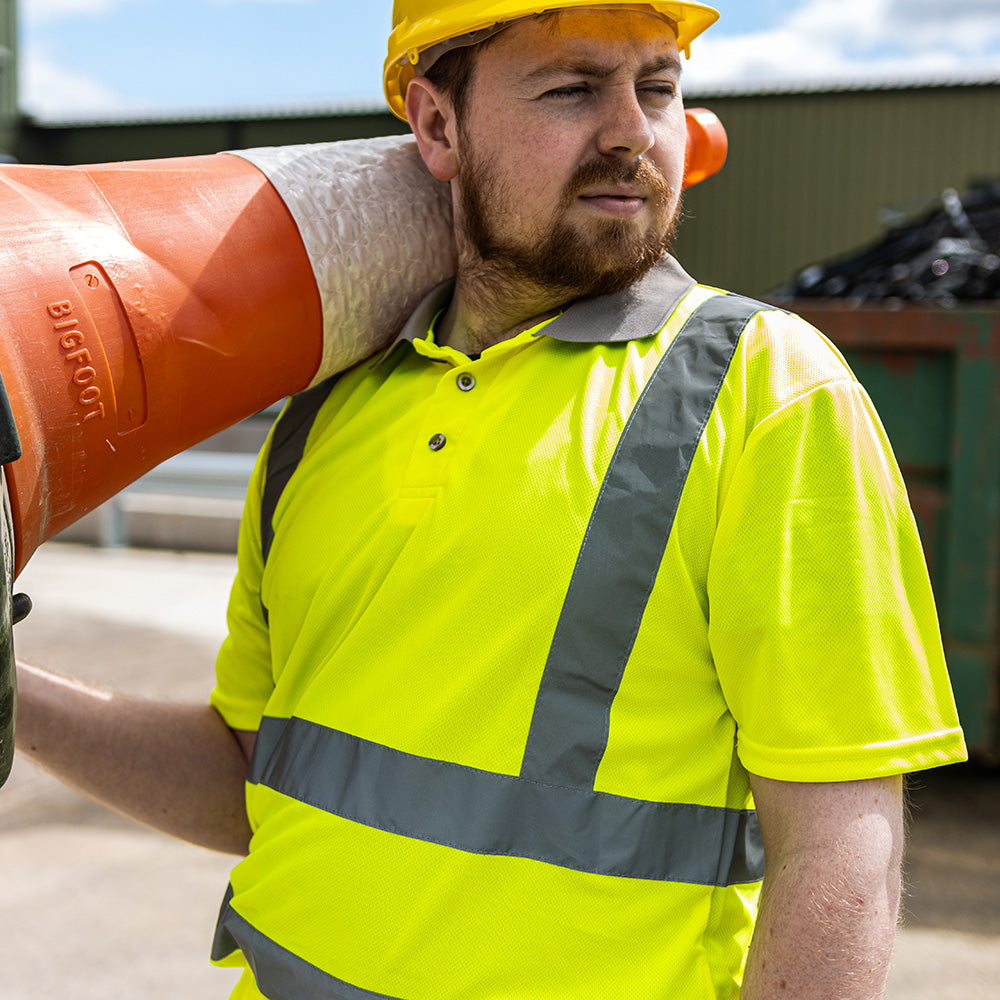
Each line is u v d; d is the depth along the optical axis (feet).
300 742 3.16
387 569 3.11
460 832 2.83
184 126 47.70
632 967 2.76
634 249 3.09
